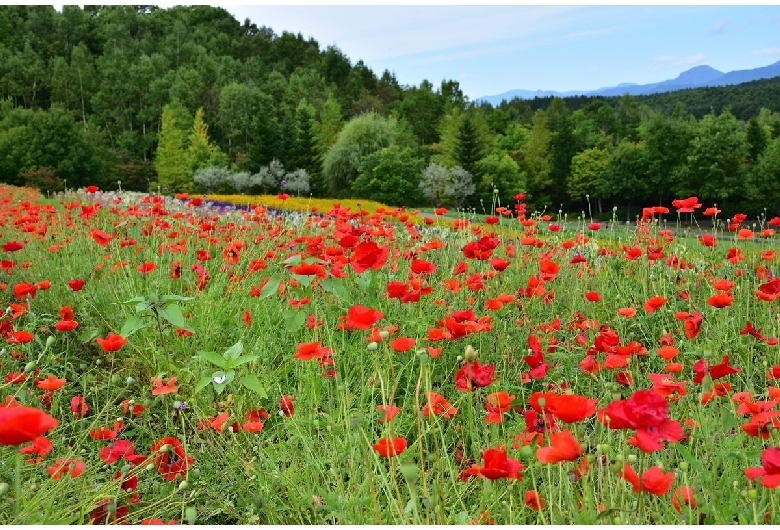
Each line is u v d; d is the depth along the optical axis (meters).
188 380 3.23
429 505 1.74
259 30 164.50
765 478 1.50
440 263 4.92
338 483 2.12
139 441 2.96
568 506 1.82
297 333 3.64
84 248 5.46
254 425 2.44
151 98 92.44
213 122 96.00
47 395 2.91
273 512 2.20
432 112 102.25
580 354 3.13
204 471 2.55
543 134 74.19
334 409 2.81
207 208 9.26
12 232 6.93
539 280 3.89
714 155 55.72
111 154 70.56
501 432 2.64
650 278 4.37
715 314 3.48
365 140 58.94
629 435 2.07
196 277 4.51
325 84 121.50
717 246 5.16
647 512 1.84
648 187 62.41
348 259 3.33
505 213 5.76
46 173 48.81
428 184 51.22
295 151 56.59
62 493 2.11
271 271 4.52
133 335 3.73
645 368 3.23
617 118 105.44
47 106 98.75
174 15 153.00
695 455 2.15
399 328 3.44
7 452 2.36
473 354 1.99
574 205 74.31
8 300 4.57
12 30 115.50
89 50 119.75
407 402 2.88
